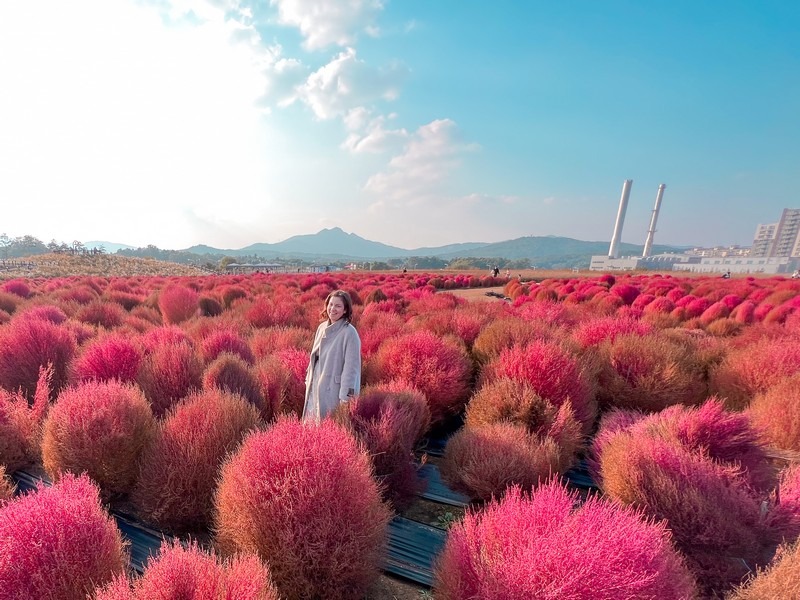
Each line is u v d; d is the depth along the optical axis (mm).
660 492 2213
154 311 10820
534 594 1448
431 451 3807
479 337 5586
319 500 1930
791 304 10047
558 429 3094
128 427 2871
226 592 1460
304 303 12250
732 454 2734
